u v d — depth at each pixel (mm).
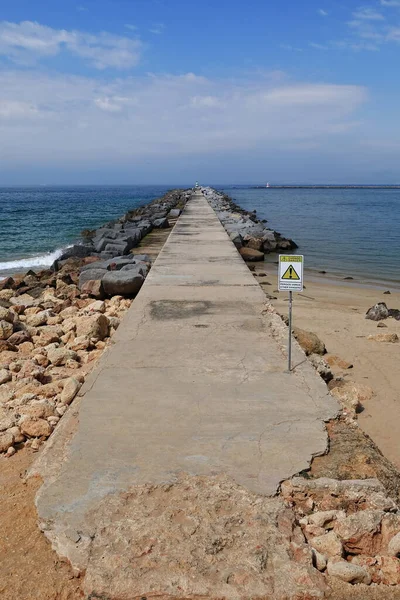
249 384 5117
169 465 3730
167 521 3131
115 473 3637
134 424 4324
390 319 10023
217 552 2904
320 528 3207
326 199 77750
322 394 4898
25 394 5543
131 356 5895
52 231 31141
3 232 30453
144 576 2736
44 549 3146
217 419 4406
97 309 9680
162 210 35781
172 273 10961
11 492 3787
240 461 3779
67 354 6973
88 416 4461
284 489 3490
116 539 2992
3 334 7938
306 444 4020
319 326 9539
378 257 19250
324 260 18547
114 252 17516
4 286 13555
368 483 3541
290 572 2781
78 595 2793
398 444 5090
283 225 32812
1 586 2895
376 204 61688
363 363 7457
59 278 13805
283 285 5449
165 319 7422
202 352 6027
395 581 2898
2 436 4641
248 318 7480
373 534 3143
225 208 37125
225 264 12078
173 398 4805
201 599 2648
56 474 3658
